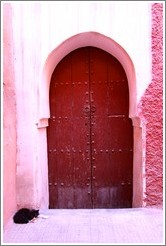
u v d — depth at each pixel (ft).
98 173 12.66
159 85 10.83
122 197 12.55
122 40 10.75
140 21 10.72
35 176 10.98
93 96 12.60
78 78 12.59
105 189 12.63
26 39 10.83
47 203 12.35
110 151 12.62
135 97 10.93
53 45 10.79
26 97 10.91
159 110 10.86
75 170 12.69
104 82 12.57
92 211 11.00
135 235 8.83
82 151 12.67
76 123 12.65
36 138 10.98
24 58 10.87
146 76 10.81
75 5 10.71
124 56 11.16
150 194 11.02
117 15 10.71
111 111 12.59
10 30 10.64
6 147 9.79
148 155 10.97
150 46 10.77
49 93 12.56
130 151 12.55
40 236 8.84
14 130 10.73
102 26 10.73
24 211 10.50
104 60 12.56
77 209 11.41
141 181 11.06
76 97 12.62
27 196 10.91
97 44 11.97
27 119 10.94
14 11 10.81
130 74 11.45
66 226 9.57
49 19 10.75
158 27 10.74
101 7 10.70
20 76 10.91
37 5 10.75
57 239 8.63
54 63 11.98
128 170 12.55
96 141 12.64
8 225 9.63
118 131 12.57
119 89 12.54
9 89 10.30
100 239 8.59
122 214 10.50
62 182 12.69
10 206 10.14
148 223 9.68
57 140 12.67
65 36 10.76
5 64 9.96
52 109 12.64
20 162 10.97
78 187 12.70
